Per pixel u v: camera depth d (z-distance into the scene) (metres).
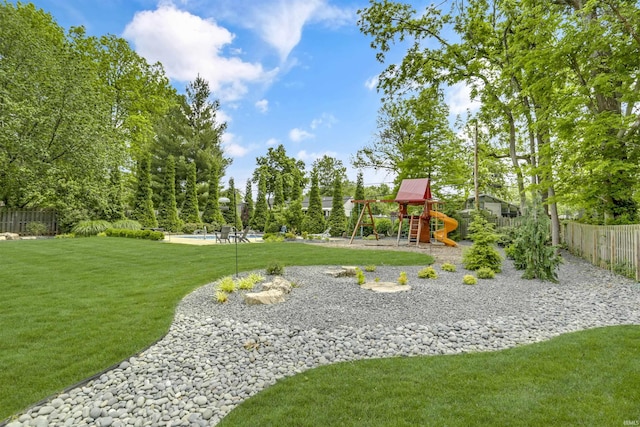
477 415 2.53
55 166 17.28
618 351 3.71
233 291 6.10
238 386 3.18
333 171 56.41
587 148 10.47
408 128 24.02
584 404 2.65
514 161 15.89
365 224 19.23
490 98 15.83
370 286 6.54
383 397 2.83
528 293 6.60
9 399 2.82
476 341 4.24
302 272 7.85
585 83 11.02
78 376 3.21
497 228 17.03
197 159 30.97
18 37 16.73
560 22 10.82
